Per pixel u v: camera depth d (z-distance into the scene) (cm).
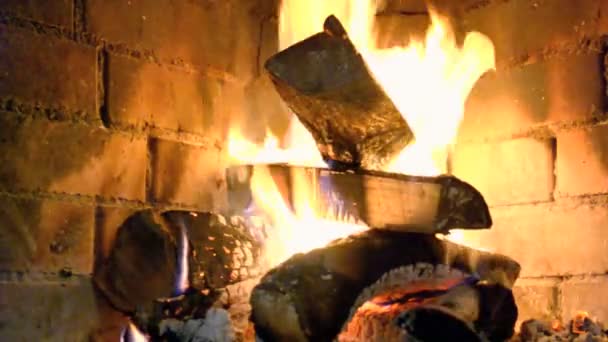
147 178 220
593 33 225
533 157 237
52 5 200
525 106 240
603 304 217
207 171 237
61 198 199
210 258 198
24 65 194
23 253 191
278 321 172
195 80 235
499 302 197
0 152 188
